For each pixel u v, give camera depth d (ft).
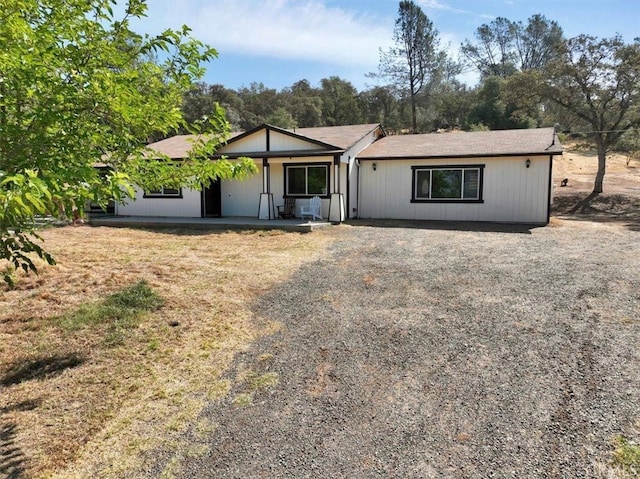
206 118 12.66
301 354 13.21
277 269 23.30
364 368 12.18
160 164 12.28
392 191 47.37
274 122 137.49
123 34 11.12
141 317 16.14
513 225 40.96
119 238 34.17
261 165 47.21
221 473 8.23
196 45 11.92
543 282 19.43
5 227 8.78
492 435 9.00
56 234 35.88
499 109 130.41
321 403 10.53
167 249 29.17
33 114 8.70
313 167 46.21
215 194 50.57
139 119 10.94
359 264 24.21
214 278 21.39
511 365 11.89
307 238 33.63
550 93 76.43
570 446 8.52
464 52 173.78
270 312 16.89
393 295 18.45
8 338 14.47
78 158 9.14
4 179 6.50
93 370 12.45
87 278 20.88
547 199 42.01
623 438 8.64
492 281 19.88
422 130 154.71
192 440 9.29
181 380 11.87
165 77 12.10
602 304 16.31
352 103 163.32
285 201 47.73
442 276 21.03
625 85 69.10
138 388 11.50
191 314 16.62
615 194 68.59
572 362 11.85
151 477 8.21
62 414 10.38
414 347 13.30
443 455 8.49
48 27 9.57
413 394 10.75
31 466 8.60
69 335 14.66
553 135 47.11
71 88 9.34
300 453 8.73
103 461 8.73
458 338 13.79
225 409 10.43
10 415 10.35
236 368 12.48
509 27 170.09
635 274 20.51
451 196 45.24
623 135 83.15
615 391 10.32
